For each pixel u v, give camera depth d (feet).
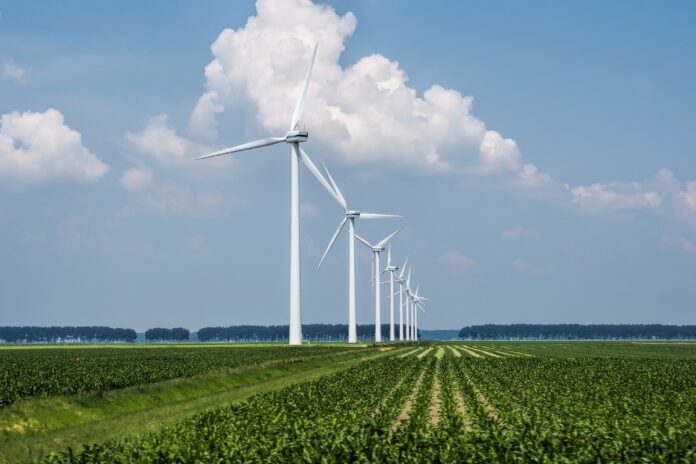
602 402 135.13
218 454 79.46
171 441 84.02
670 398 142.20
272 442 84.33
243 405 118.21
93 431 108.88
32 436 106.83
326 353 344.90
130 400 141.69
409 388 162.81
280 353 341.00
